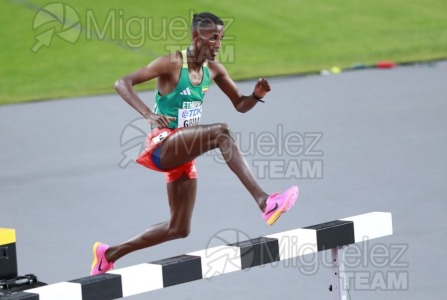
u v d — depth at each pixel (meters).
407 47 64.38
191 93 20.02
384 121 44.25
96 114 48.22
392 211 30.11
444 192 32.12
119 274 17.67
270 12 69.69
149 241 21.66
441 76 55.28
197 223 29.72
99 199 33.12
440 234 27.44
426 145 39.31
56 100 52.16
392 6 73.06
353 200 31.62
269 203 18.86
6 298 16.48
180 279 18.42
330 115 45.84
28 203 33.03
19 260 26.72
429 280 23.78
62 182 35.69
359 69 58.72
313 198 32.06
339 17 70.00
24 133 44.66
